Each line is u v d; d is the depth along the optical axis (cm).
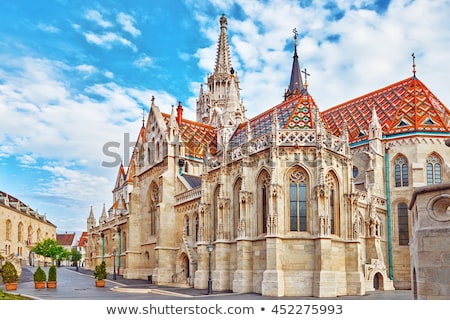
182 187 6206
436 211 1952
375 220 5469
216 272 4678
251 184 4512
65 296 4116
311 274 4094
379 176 6125
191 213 5888
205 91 13238
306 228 4225
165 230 6162
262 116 5588
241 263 4366
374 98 7088
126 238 7956
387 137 6262
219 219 4750
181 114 7575
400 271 5875
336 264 4219
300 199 4288
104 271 5528
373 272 5156
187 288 5078
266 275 4069
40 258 15200
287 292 4069
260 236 4319
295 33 10888
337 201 4403
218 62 13012
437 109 6412
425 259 1934
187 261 5778
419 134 6044
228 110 7738
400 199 6031
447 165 5847
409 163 6056
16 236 13675
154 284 5881
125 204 11106
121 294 4472
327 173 4303
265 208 4394
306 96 5016
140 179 7319
